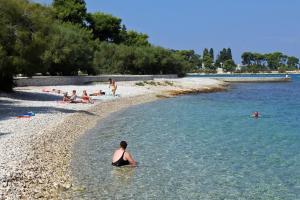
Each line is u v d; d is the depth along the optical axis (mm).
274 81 148375
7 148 21938
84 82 74250
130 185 18156
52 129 29094
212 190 17812
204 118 41281
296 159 23688
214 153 24938
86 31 104125
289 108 52969
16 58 39438
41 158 21172
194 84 97375
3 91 48281
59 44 72438
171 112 45750
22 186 16219
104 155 23719
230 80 144500
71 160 22219
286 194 17484
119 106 49094
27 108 38438
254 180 19422
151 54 113250
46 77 65625
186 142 28219
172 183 18641
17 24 40500
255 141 29094
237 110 49562
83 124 33906
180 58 129625
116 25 131750
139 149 25656
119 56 107312
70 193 16672
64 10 114438
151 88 77250
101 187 17719
